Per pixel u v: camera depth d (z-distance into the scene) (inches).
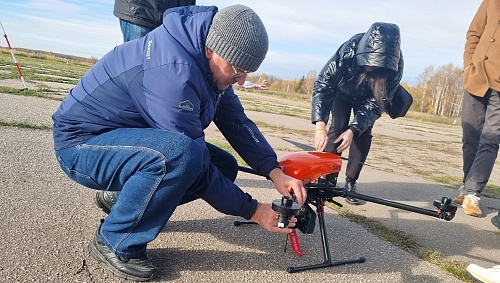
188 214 118.4
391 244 117.3
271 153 97.7
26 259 81.3
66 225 99.3
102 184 83.5
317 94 145.4
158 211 78.4
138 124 82.8
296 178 94.2
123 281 79.2
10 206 105.1
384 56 132.1
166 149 73.8
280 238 110.2
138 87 76.7
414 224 138.9
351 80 144.4
